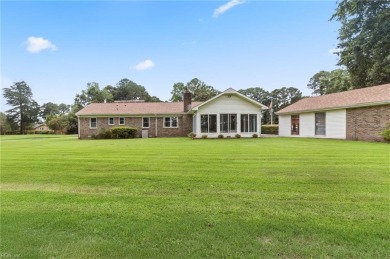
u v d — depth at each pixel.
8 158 9.20
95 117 27.05
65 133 53.25
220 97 22.44
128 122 27.25
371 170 6.32
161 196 4.34
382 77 25.73
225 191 4.60
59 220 3.29
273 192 4.50
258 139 20.05
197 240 2.72
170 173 6.21
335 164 7.23
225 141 17.67
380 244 2.58
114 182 5.38
